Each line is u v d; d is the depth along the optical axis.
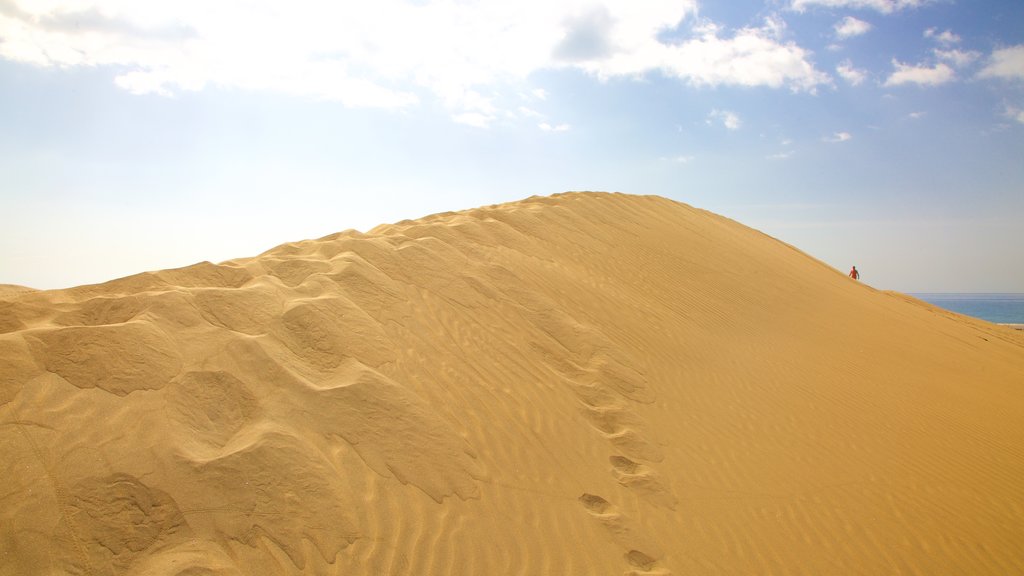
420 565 5.20
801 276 19.36
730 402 9.44
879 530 7.11
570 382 8.67
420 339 8.17
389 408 6.55
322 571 4.89
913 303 27.19
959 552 6.92
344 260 9.05
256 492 5.17
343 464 5.77
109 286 7.01
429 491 5.94
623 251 15.16
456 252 10.95
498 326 9.31
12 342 5.45
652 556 6.08
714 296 14.34
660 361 10.03
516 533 5.87
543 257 12.79
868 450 8.85
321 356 6.94
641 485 7.04
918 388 11.71
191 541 4.73
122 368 5.66
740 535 6.66
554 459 7.00
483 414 7.25
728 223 26.09
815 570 6.34
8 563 4.21
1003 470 8.86
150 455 5.11
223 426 5.70
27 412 5.04
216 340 6.45
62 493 4.65
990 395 12.14
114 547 4.52
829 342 13.55
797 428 9.09
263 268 8.48
